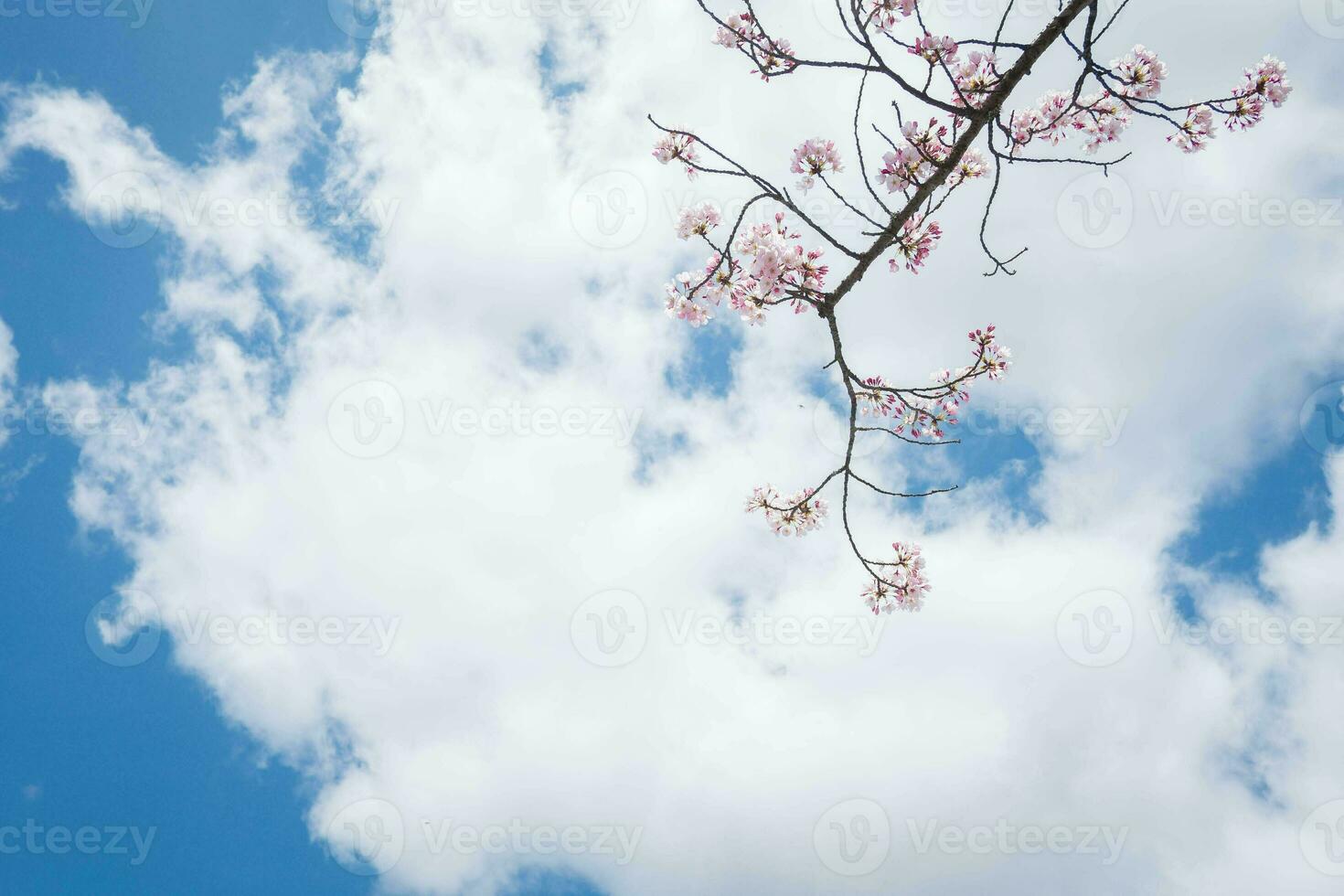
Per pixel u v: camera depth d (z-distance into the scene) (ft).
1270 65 13.50
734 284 13.39
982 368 14.60
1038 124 15.47
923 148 12.40
